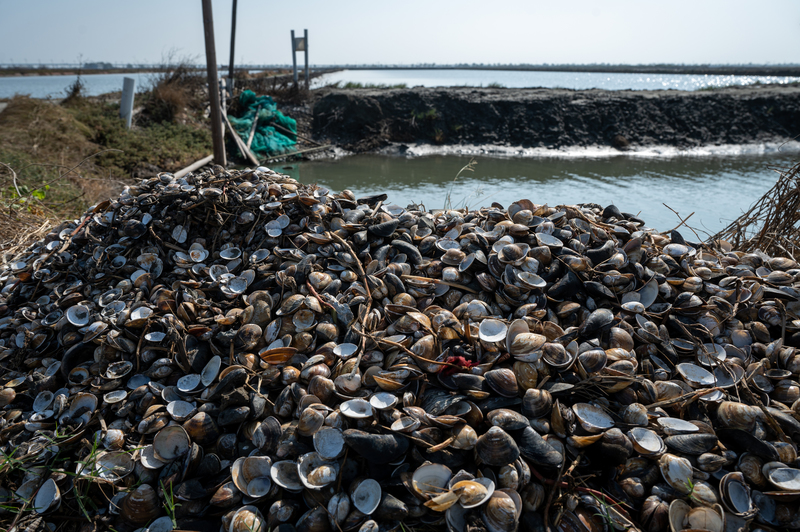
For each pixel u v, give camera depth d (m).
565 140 17.89
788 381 2.53
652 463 2.16
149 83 15.88
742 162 15.66
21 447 2.33
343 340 2.73
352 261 3.14
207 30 10.03
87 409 2.47
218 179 3.76
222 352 2.67
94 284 3.17
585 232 3.34
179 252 3.31
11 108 10.99
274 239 3.33
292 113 17.95
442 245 3.32
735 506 2.00
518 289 2.88
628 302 2.86
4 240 4.70
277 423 2.28
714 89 24.38
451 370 2.46
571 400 2.40
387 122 17.98
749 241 4.80
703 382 2.52
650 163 15.43
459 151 17.25
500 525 1.92
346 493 2.08
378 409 2.29
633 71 140.62
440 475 2.11
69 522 2.12
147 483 2.19
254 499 2.10
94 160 10.21
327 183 11.99
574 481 2.13
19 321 3.01
